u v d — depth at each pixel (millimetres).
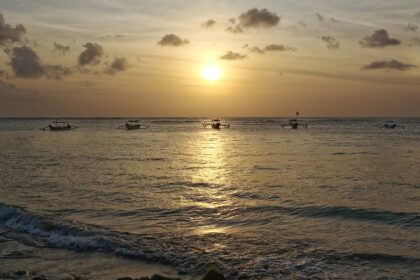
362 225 19219
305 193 27312
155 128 176125
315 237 17297
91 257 15211
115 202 24688
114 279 13148
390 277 13094
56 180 33531
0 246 16531
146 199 25594
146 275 13516
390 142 79750
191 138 101562
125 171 39250
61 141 89500
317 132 129625
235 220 20422
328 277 13109
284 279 12992
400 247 15852
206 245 16250
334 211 21875
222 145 75625
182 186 30516
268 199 25312
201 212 22047
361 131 135625
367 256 14883
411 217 20375
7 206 22609
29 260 14969
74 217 20969
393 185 30281
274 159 49719
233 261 14516
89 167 42531
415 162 45312
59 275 13523
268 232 18156
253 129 160125
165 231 18359
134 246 16016
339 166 42062
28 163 46438
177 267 14172
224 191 28344
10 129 164125
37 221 19453
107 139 97250
